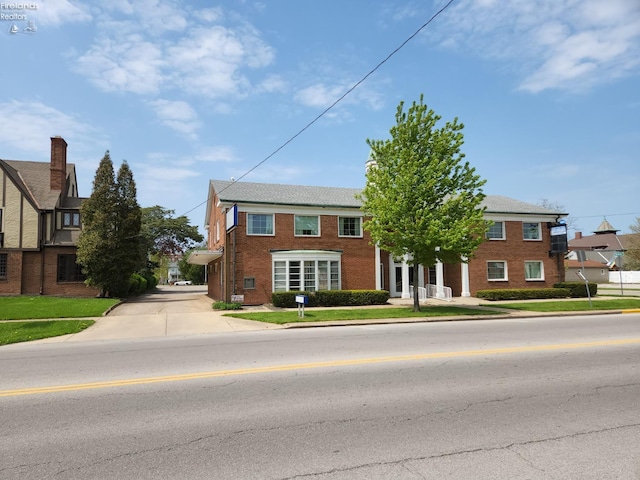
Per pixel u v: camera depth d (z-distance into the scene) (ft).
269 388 22.08
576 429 16.31
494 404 19.38
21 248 93.50
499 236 96.12
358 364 27.61
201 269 253.44
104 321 56.03
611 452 14.23
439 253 62.03
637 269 188.55
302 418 17.61
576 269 165.58
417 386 22.34
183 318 59.11
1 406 19.47
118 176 96.37
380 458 13.84
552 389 21.75
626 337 38.75
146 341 40.27
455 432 16.05
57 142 104.27
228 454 14.19
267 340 39.47
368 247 86.79
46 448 14.79
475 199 62.54
